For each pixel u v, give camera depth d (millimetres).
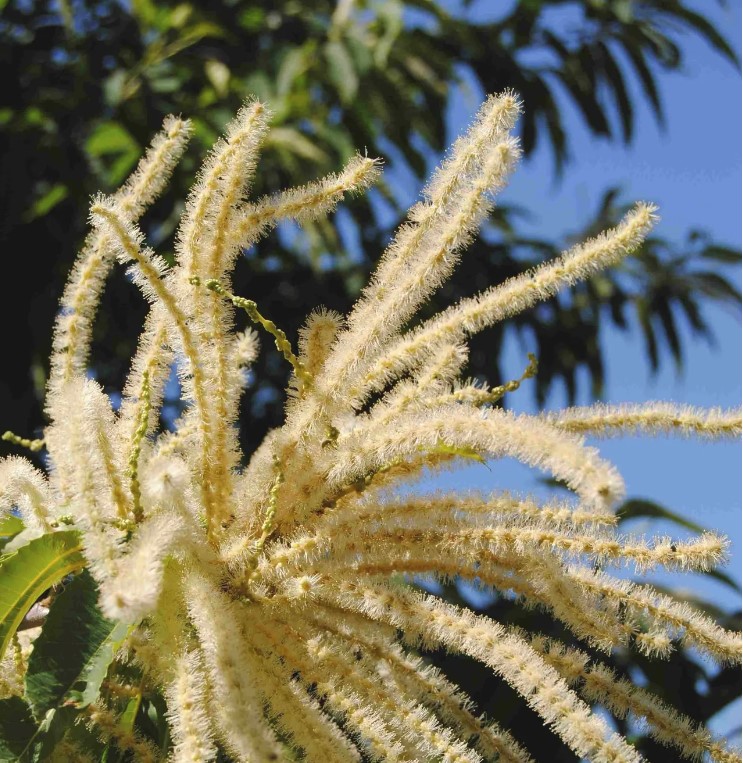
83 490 672
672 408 714
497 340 1508
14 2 1496
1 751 695
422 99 1605
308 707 694
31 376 1285
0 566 715
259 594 708
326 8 1579
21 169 1334
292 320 1465
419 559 723
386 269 726
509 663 702
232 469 729
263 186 1476
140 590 633
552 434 663
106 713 729
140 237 708
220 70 1456
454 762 693
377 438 701
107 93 1374
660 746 907
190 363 710
